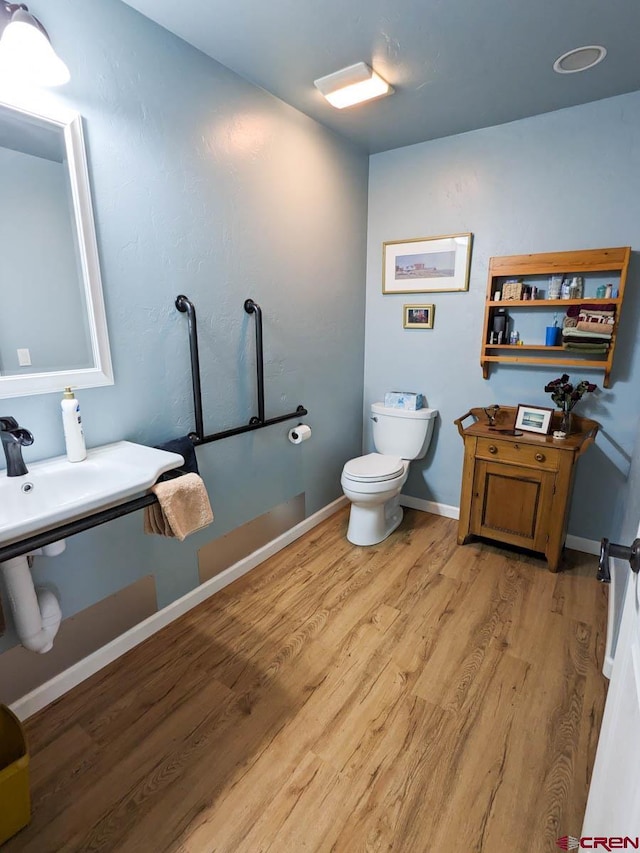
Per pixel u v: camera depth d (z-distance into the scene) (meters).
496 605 2.03
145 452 1.50
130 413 1.65
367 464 2.60
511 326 2.50
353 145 2.62
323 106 2.14
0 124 1.23
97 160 1.43
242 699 1.54
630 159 2.07
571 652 1.74
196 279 1.82
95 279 1.47
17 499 1.24
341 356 2.84
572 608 2.00
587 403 2.35
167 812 1.19
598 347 2.15
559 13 1.47
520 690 1.57
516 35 1.59
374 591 2.14
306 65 1.79
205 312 1.88
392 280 2.86
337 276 2.68
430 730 1.42
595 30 1.56
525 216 2.37
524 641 1.80
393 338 2.95
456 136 2.48
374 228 2.87
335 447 2.93
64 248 1.40
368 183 2.82
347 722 1.45
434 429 2.90
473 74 1.86
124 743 1.38
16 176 1.28
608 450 2.34
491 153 2.40
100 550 1.62
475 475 2.43
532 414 2.37
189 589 2.00
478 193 2.47
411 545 2.58
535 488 2.26
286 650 1.77
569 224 2.26
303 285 2.41
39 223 1.34
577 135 2.17
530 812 1.18
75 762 1.32
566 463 2.14
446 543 2.60
